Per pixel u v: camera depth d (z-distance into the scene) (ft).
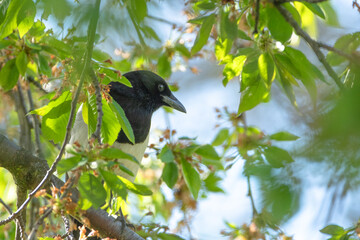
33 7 23.84
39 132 41.75
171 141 33.06
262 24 27.17
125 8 16.58
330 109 13.41
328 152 13.89
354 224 26.02
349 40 26.18
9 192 43.78
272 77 25.26
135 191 21.30
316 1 23.89
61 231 32.40
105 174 19.69
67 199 20.16
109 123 25.45
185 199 40.60
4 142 27.66
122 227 27.61
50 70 30.89
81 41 23.97
